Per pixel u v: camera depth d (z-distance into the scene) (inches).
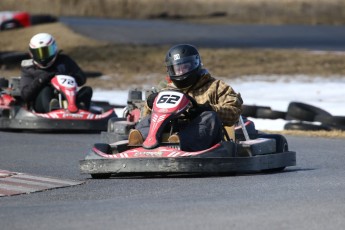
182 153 1098.7
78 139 1724.9
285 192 937.5
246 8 6353.3
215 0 6609.3
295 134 1796.3
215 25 5349.4
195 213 800.9
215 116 1146.0
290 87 2807.6
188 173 1146.0
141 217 784.3
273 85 2864.2
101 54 3646.7
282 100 2512.3
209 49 3732.8
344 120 1886.1
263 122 1977.1
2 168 1296.8
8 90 1931.6
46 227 749.9
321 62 3356.3
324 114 1916.8
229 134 1227.9
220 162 1095.0
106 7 6471.5
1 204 921.5
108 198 944.3
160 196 942.4
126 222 761.6
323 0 6348.4
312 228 732.7
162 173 1146.0
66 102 1840.6
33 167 1307.8
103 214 804.0
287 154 1214.3
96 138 1745.8
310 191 943.7
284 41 4224.9
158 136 1121.4
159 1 6574.8
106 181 1091.9
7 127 1830.7
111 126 1571.1
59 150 1539.1
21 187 1045.8
